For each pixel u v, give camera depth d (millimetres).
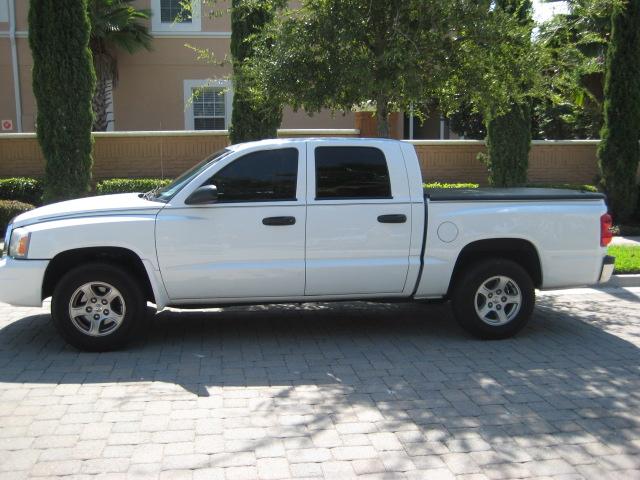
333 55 8109
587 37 9547
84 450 4098
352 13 7922
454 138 21219
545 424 4508
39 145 14109
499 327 6570
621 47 14234
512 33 8219
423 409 4773
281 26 8492
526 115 14953
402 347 6383
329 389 5195
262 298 6285
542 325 7234
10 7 19141
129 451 4090
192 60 19891
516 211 6441
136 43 19047
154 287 6070
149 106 19953
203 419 4590
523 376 5516
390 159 6355
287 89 8406
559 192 6848
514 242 6523
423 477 3768
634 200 14703
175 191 6242
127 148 15812
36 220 6086
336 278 6270
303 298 6355
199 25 19797
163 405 4844
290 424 4504
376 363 5871
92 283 6012
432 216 6344
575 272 6637
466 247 6453
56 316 6004
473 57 8281
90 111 13383
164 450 4105
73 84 13055
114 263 6156
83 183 13391
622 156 14508
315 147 6281
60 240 5926
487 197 6461
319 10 8094
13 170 15547
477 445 4176
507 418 4609
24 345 6383
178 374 5547
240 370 5664
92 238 5938
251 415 4664
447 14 7785
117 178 15820
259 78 8703
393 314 7738
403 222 6297
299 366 5781
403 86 8164
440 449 4121
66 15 12883
